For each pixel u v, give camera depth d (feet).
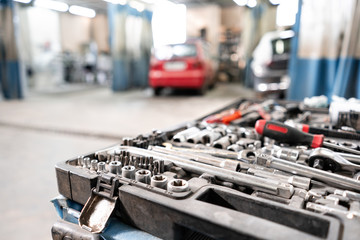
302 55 9.04
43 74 24.43
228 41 30.30
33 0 21.89
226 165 2.19
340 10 8.20
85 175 1.90
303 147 2.64
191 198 1.60
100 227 1.68
